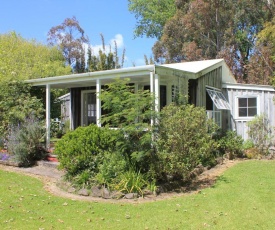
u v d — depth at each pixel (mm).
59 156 7605
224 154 11117
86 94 14328
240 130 12602
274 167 9312
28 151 10086
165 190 7004
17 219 5094
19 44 22422
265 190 6828
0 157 10453
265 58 20156
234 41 23047
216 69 12781
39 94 13328
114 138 7215
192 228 4766
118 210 5664
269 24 19078
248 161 10531
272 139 11781
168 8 28891
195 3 22578
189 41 24234
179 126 7375
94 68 24500
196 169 8562
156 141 7207
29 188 7168
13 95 12102
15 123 11250
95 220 5145
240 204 5906
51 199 6309
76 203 6066
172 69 9211
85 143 7496
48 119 11562
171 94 11648
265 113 11969
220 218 5184
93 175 7156
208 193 6719
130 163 7164
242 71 23484
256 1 22312
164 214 5418
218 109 12242
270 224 4910
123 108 7305
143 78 10609
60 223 4977
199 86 11109
